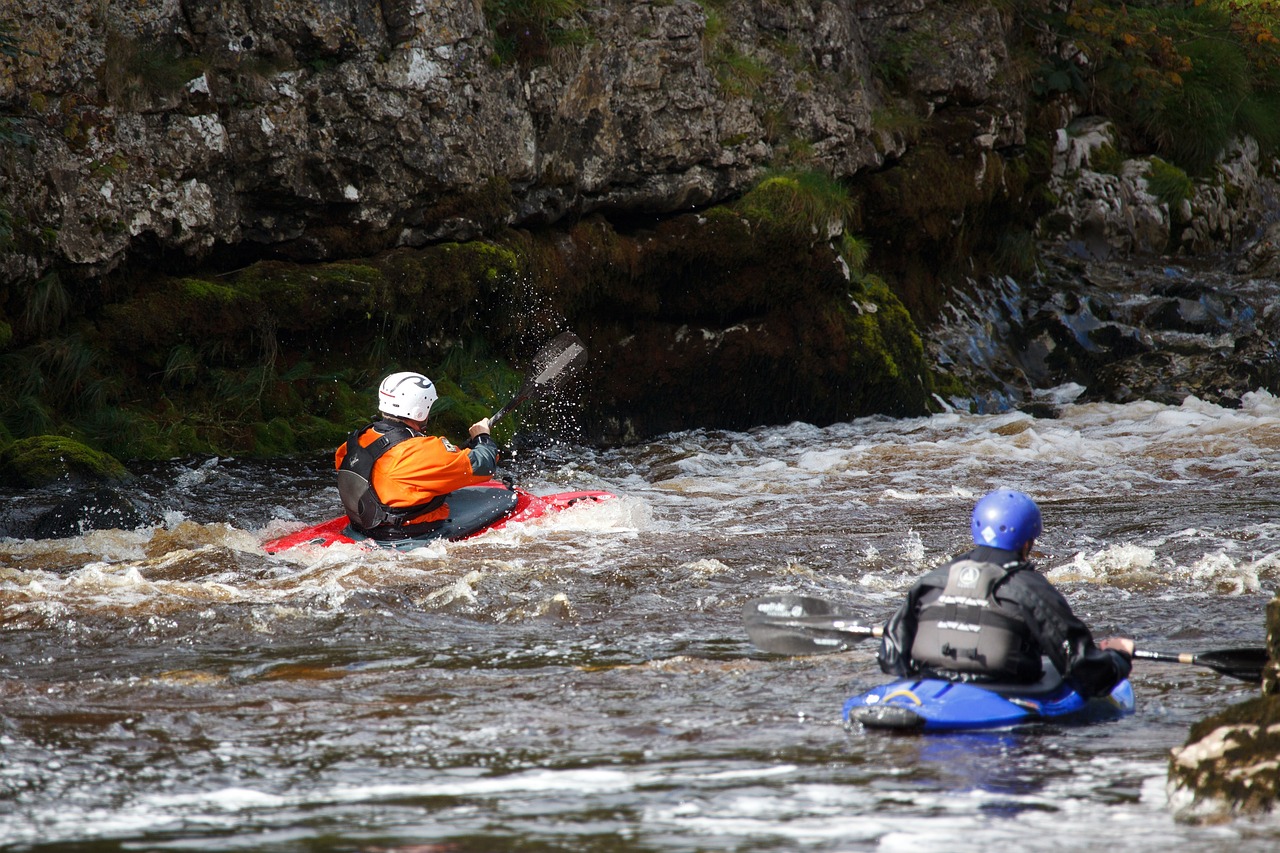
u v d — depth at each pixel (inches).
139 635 799.7
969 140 2677.2
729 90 2180.1
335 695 651.5
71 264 1584.6
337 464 1148.5
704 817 449.4
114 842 431.2
